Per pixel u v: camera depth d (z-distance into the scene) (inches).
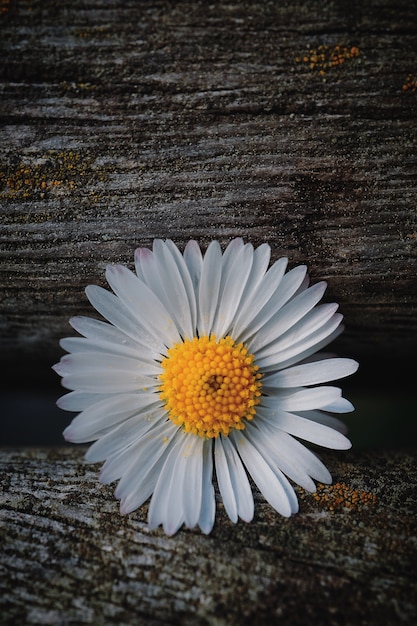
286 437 2.6
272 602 2.3
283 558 2.4
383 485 2.6
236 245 2.6
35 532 2.4
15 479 2.6
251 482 2.6
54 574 2.3
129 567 2.4
